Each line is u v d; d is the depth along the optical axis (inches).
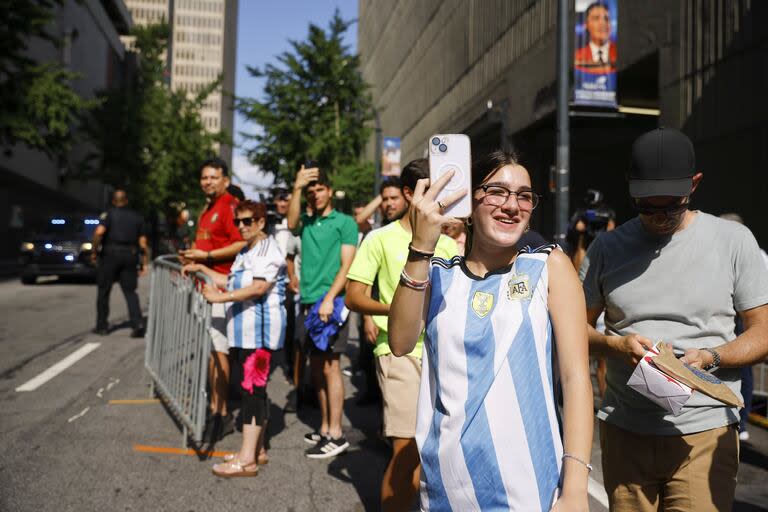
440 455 68.6
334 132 1024.2
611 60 536.7
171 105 1641.2
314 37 1021.8
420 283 69.3
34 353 325.1
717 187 476.1
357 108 1068.5
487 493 66.2
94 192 2224.4
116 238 380.5
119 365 300.4
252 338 167.6
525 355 67.0
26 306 522.3
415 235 68.8
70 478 158.7
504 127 807.7
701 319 92.9
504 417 66.4
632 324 97.0
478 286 70.7
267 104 1036.5
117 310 508.4
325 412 191.8
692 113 505.4
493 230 70.3
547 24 775.7
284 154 1027.9
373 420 225.8
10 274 985.5
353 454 186.9
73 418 212.1
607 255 100.6
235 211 171.3
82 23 1841.8
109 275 382.9
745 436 210.1
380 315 133.4
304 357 235.3
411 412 127.4
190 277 195.3
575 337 67.4
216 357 199.8
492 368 67.3
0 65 814.5
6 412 218.1
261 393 168.4
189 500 147.9
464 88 1115.3
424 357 73.4
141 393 248.1
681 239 94.4
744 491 166.7
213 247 213.0
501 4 929.5
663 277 94.7
